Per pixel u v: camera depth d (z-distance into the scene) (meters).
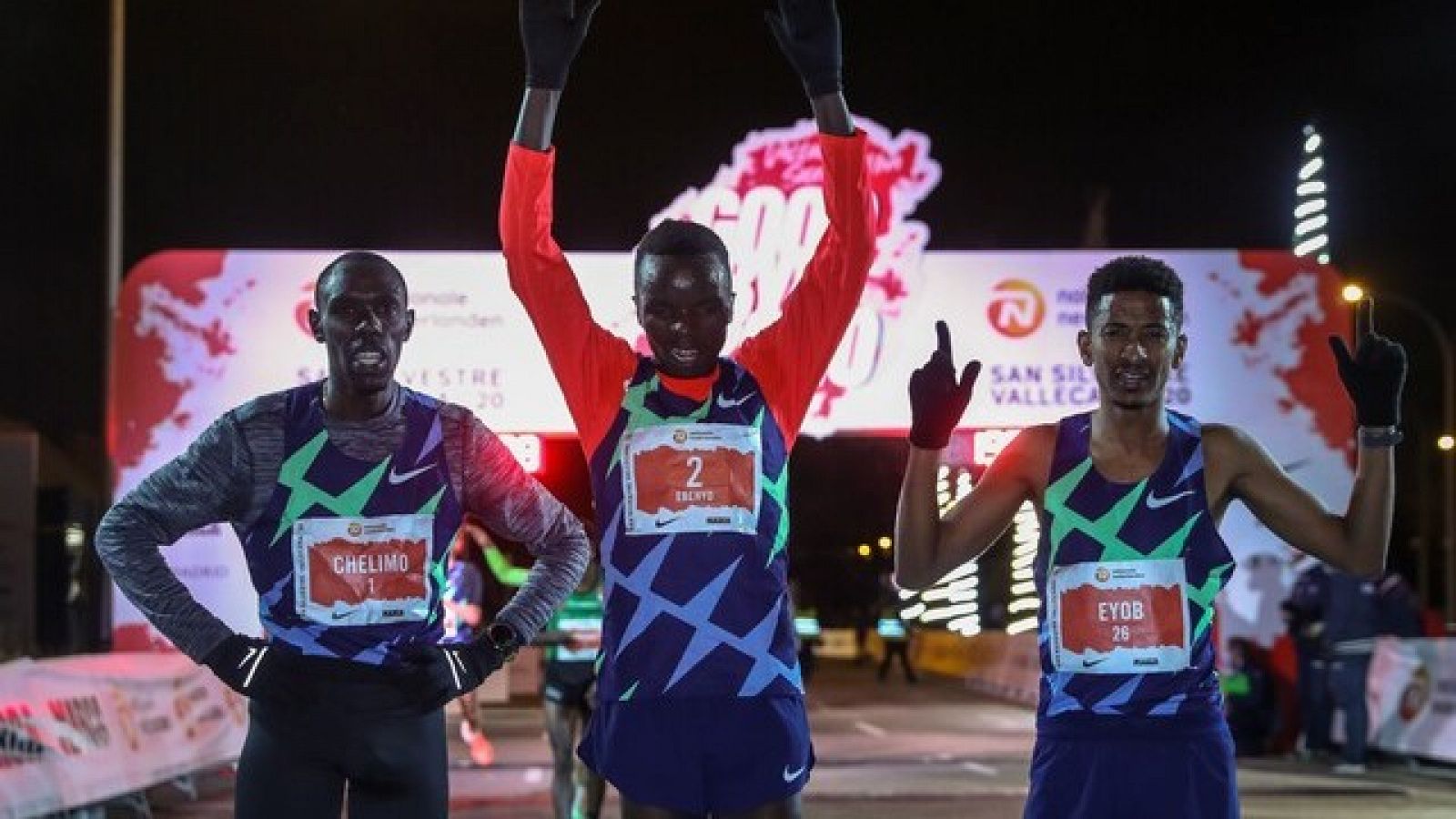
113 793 11.83
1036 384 17.02
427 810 4.80
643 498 4.64
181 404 16.94
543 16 4.88
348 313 4.74
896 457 32.06
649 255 4.68
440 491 4.88
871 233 5.03
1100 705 4.58
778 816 4.61
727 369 4.79
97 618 23.45
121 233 18.75
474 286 16.78
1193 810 4.53
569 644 10.67
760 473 4.70
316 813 4.75
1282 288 17.48
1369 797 13.95
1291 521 4.75
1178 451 4.68
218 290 16.97
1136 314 4.62
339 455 4.81
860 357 16.89
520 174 4.88
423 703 4.77
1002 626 32.25
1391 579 17.20
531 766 16.89
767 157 16.34
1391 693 16.72
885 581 36.53
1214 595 4.65
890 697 29.77
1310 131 17.66
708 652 4.57
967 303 17.03
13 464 21.55
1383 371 4.66
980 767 16.64
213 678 14.60
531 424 16.80
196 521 4.80
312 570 4.77
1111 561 4.62
